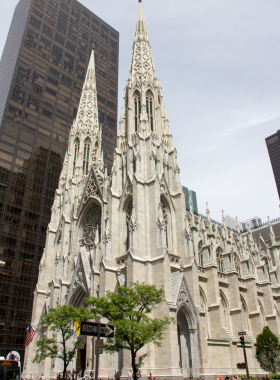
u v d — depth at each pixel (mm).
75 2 161375
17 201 101062
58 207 72750
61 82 134000
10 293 89688
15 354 79438
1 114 111000
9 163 103812
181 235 52219
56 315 41219
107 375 42406
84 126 80500
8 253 93562
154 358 40281
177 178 57406
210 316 52094
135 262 44656
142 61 69625
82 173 73500
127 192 54469
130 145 58531
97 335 20453
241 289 62906
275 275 78375
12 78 118188
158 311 41781
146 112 61531
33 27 135875
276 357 52125
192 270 48250
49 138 118062
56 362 51750
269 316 67375
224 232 68500
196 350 42656
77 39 153875
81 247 58406
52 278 63906
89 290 50781
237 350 49719
